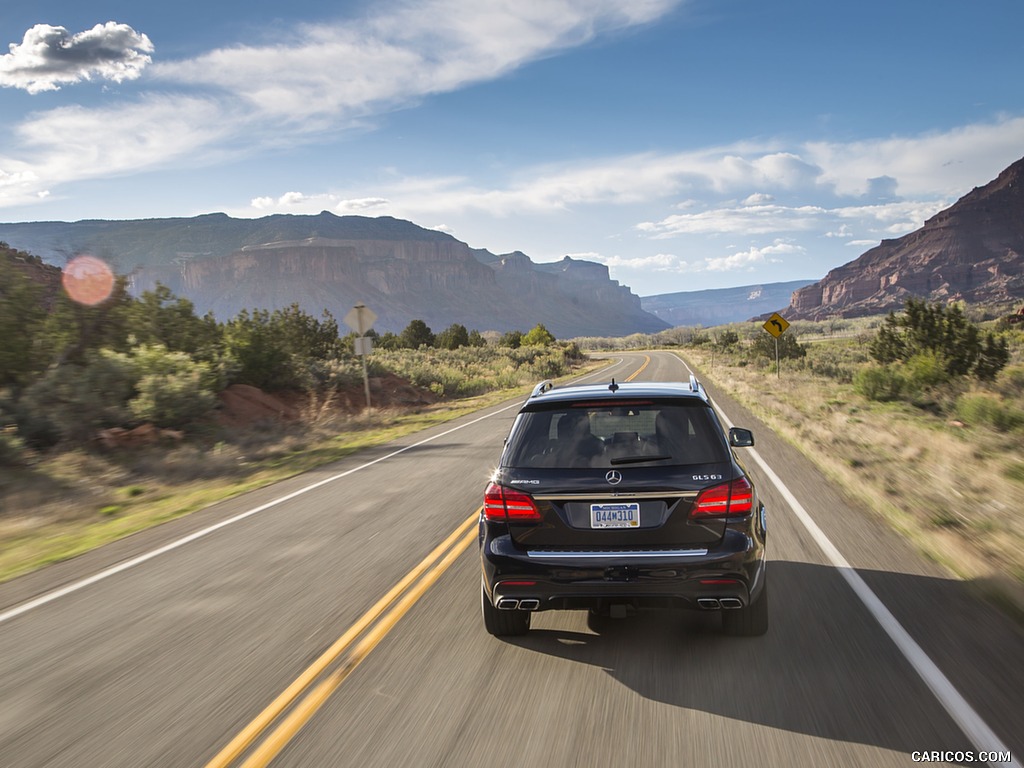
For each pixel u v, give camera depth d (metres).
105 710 3.99
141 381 16.75
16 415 14.37
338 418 21.12
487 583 4.48
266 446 16.44
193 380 17.33
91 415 15.18
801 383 26.52
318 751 3.42
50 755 3.52
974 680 3.90
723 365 45.41
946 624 4.73
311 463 14.06
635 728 3.51
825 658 4.26
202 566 7.02
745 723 3.52
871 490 8.79
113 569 7.09
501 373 42.09
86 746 3.59
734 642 4.57
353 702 3.93
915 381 21.33
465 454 13.90
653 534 4.22
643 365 53.06
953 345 23.39
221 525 8.87
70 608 5.93
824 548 6.67
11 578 6.98
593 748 3.34
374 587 6.03
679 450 4.35
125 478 12.45
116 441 14.99
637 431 4.48
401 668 4.36
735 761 3.18
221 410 19.55
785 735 3.39
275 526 8.64
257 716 3.82
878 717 3.53
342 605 5.61
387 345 68.88
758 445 13.12
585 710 3.72
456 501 9.53
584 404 4.61
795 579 5.80
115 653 4.85
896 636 4.54
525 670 4.25
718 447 4.39
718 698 3.79
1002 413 13.91
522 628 4.79
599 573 4.19
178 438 16.08
